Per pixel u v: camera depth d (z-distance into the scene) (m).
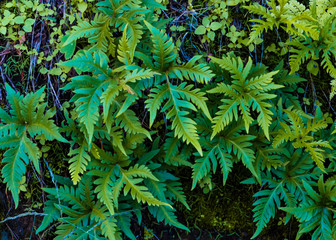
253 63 3.50
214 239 3.53
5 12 3.18
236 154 3.27
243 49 3.49
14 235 3.26
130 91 2.62
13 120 2.80
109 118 2.80
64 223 3.27
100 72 2.72
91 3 3.32
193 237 3.52
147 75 2.64
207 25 3.41
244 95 2.94
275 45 3.52
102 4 2.92
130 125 2.82
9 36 3.20
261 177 3.26
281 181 3.28
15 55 3.26
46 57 3.28
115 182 2.96
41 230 2.98
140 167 2.97
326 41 3.19
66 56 3.10
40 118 2.83
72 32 2.84
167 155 3.11
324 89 3.58
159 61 2.83
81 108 2.57
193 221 3.53
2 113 2.76
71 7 3.31
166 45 2.78
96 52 2.93
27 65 3.27
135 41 2.85
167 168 3.30
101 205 3.08
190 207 3.52
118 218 3.10
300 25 3.07
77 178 2.78
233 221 3.55
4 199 3.28
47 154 3.27
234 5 3.45
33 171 3.25
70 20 3.22
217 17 3.45
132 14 2.93
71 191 3.02
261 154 3.22
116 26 2.95
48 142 3.26
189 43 3.46
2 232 3.26
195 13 3.46
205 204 3.53
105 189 2.87
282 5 3.06
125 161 3.08
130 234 3.06
